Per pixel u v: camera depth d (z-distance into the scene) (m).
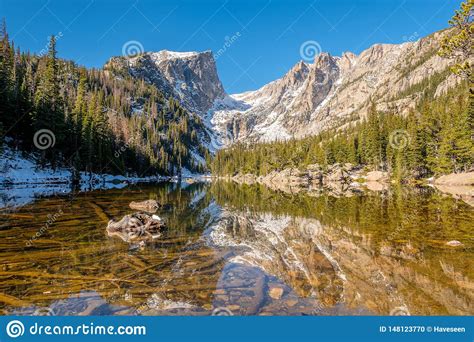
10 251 11.21
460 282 8.05
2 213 19.97
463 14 18.23
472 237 13.10
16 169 47.81
